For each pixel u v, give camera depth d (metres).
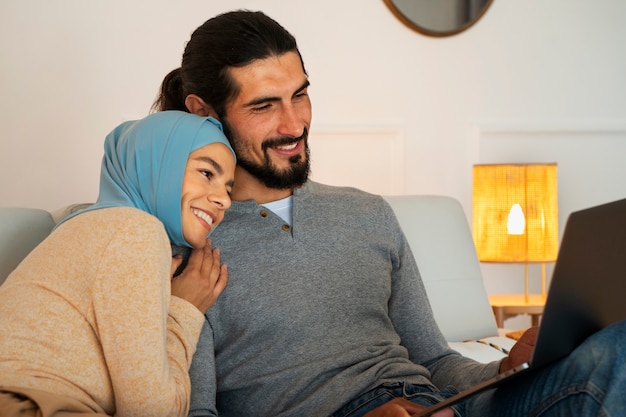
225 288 1.55
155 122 1.47
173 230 1.46
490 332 2.23
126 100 3.28
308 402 1.47
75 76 3.25
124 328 1.22
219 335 1.56
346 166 3.44
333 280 1.60
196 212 1.47
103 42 3.26
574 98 3.58
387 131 3.45
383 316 1.65
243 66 1.57
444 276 2.23
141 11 3.27
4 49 3.22
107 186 1.48
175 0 3.29
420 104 3.47
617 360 1.10
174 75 1.72
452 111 3.49
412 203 2.31
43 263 1.27
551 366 1.19
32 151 3.25
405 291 1.71
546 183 3.04
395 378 1.52
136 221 1.27
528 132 3.55
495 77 3.52
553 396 1.15
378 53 3.44
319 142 3.41
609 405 1.07
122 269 1.23
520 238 3.03
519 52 3.53
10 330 1.20
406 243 1.76
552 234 3.05
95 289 1.23
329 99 3.42
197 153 1.46
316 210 1.66
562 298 1.12
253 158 1.60
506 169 3.04
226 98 1.59
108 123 3.27
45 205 3.26
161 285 1.26
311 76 3.40
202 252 1.51
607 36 3.59
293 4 3.38
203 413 1.43
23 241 1.61
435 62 3.48
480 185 3.10
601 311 1.19
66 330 1.22
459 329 2.19
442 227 2.29
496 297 3.19
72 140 3.26
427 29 3.44
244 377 1.53
